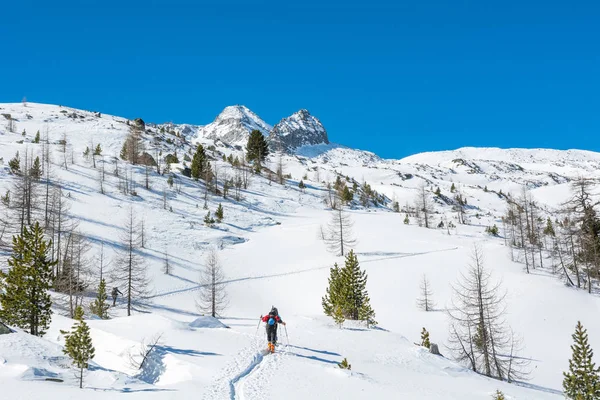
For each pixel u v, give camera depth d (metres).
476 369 41.12
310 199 135.62
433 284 65.50
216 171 130.88
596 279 65.69
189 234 84.06
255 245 86.25
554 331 50.56
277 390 13.78
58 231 61.03
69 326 27.45
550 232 100.81
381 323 53.34
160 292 60.16
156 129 199.38
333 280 40.75
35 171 87.62
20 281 25.16
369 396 13.95
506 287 62.66
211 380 14.71
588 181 65.19
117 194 96.12
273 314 19.41
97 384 14.34
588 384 24.23
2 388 12.60
